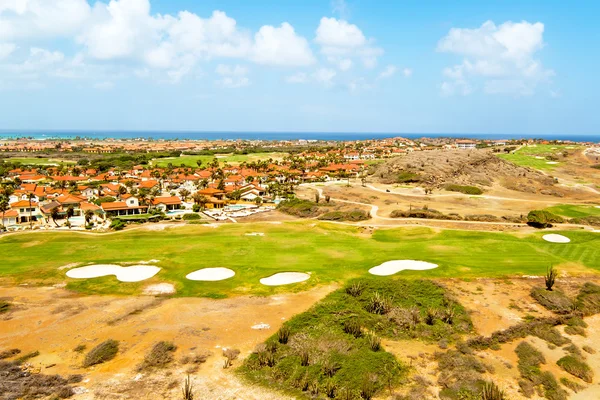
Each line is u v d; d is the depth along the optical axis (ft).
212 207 367.25
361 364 83.10
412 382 79.82
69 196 337.93
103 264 145.38
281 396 73.82
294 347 89.56
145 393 73.26
